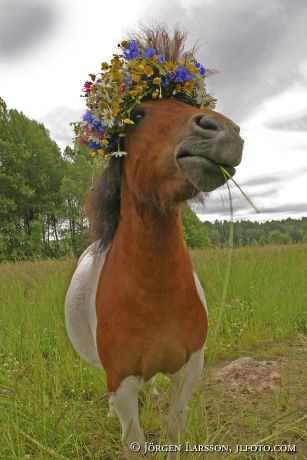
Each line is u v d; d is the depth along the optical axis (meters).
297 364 4.28
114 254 2.14
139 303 1.95
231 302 5.78
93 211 2.32
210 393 3.47
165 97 2.09
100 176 2.31
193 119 1.59
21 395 3.10
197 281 2.35
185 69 2.07
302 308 5.98
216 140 1.45
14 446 2.59
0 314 5.18
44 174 27.77
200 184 1.52
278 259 8.11
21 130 27.59
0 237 24.03
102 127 2.07
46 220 27.98
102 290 2.18
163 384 3.72
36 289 6.06
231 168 1.52
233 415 3.04
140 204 1.91
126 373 2.05
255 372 3.98
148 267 1.92
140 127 1.90
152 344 2.00
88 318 2.51
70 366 3.69
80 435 2.72
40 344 4.40
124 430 2.09
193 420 2.62
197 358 2.18
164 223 1.88
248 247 9.51
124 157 2.10
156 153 1.75
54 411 2.90
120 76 2.06
